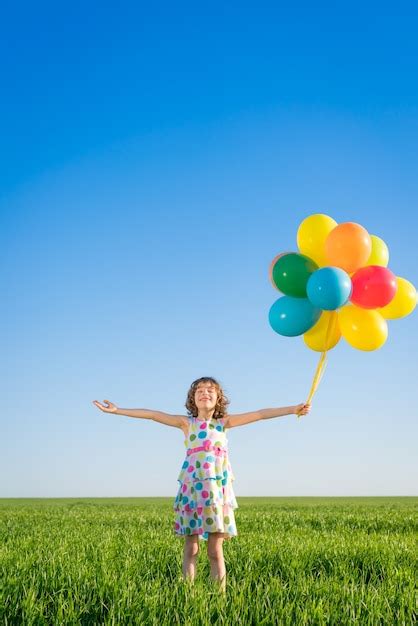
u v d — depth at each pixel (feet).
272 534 35.19
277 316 22.39
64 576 18.69
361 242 21.67
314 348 23.20
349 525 45.32
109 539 29.50
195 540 19.49
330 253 22.03
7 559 22.31
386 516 55.67
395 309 22.86
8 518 57.72
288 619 14.34
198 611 14.84
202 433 20.26
